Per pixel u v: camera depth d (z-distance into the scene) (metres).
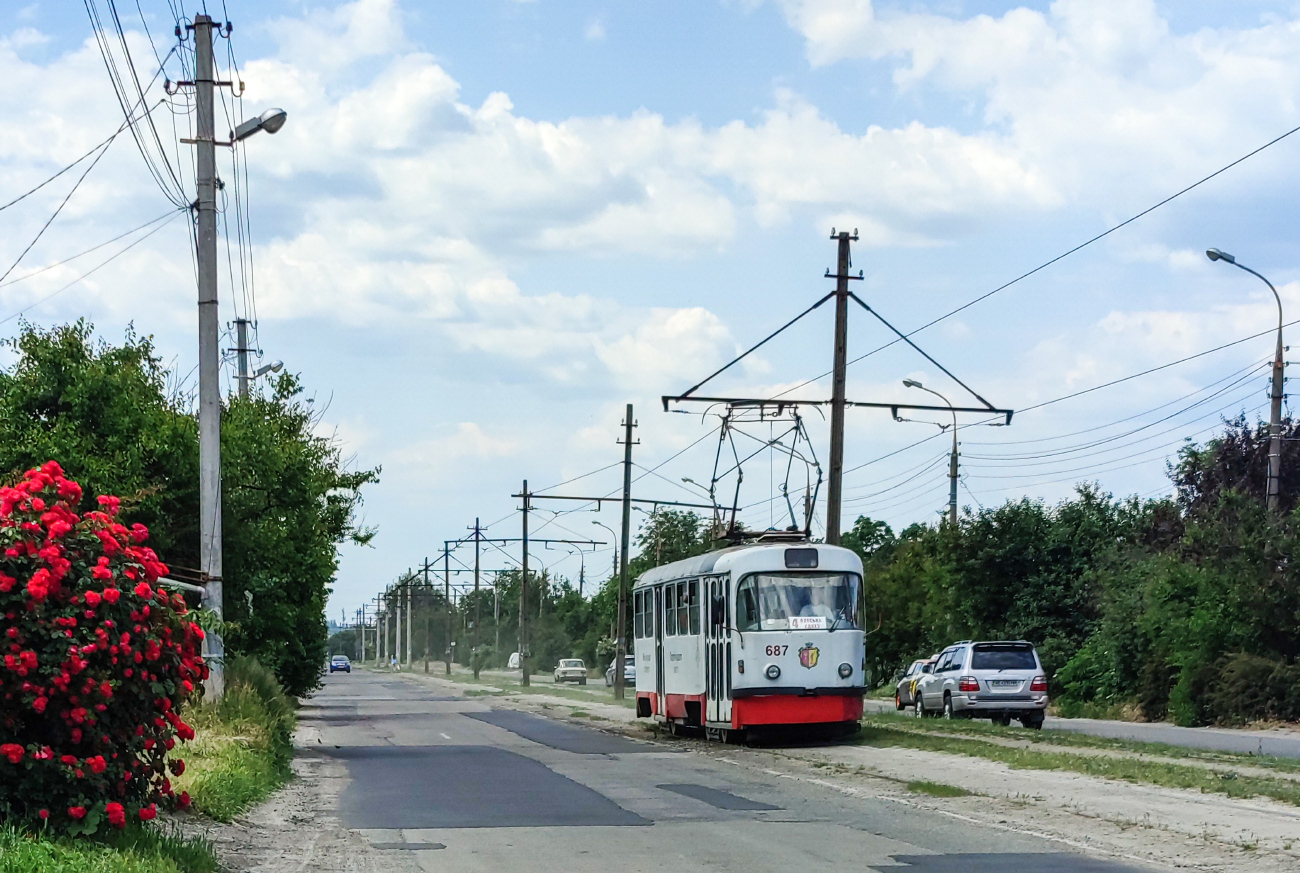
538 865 11.22
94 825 9.12
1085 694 40.19
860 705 24.78
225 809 13.70
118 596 9.38
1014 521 46.25
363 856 11.77
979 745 21.56
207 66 21.48
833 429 30.77
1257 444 45.53
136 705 9.80
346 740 28.67
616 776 19.56
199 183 21.47
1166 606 35.91
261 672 25.09
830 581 25.03
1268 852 11.34
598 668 109.06
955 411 30.03
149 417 24.25
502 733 31.27
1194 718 32.59
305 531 31.12
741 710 24.28
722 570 25.48
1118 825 13.22
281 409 34.69
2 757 8.93
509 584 147.00
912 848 11.97
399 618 151.50
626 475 50.88
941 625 48.72
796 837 12.79
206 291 21.47
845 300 31.05
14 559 9.23
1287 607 31.75
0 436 22.52
